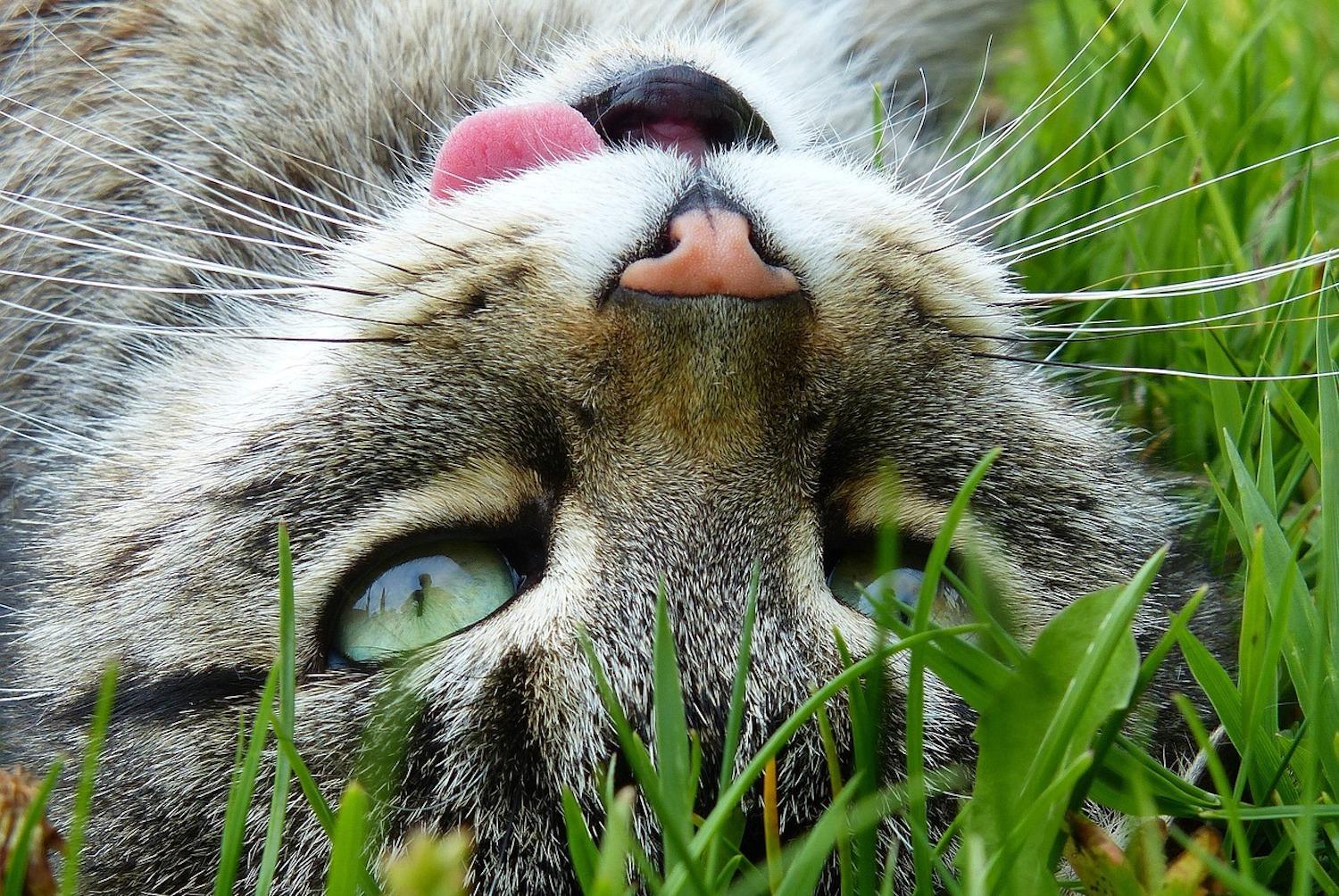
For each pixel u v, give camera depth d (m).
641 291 0.34
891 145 0.44
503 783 0.34
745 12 0.43
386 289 0.35
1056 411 0.37
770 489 0.34
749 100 0.38
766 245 0.34
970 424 0.35
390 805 0.34
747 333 0.33
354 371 0.35
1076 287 0.45
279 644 0.34
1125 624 0.32
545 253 0.34
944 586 0.35
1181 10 0.45
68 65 0.41
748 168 0.35
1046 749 0.32
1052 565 0.36
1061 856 0.33
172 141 0.41
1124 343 0.43
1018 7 0.47
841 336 0.34
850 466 0.35
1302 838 0.32
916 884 0.33
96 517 0.37
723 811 0.32
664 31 0.40
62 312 0.41
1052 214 0.46
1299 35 0.53
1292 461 0.40
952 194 0.39
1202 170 0.44
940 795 0.34
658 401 0.34
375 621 0.35
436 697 0.34
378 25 0.40
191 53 0.41
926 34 0.46
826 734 0.33
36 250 0.41
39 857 0.34
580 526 0.34
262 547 0.35
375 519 0.35
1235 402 0.39
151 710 0.35
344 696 0.34
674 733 0.32
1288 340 0.41
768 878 0.32
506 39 0.41
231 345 0.39
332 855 0.31
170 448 0.37
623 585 0.34
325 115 0.40
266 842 0.33
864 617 0.34
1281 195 0.44
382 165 0.40
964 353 0.35
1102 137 0.47
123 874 0.35
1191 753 0.36
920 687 0.33
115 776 0.35
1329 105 0.50
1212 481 0.37
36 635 0.37
